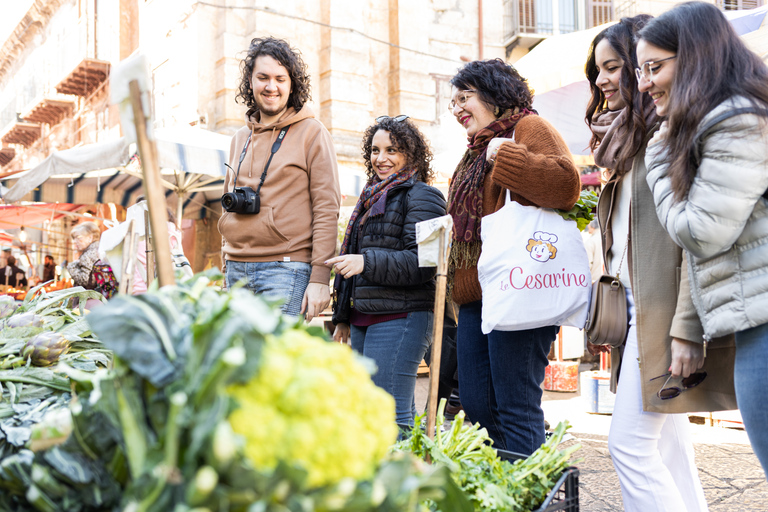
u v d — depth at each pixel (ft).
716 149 4.29
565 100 15.62
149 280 5.47
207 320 2.45
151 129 3.02
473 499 3.65
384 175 8.34
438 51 34.91
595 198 6.83
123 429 2.44
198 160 18.90
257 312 2.46
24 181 21.25
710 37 4.56
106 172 23.26
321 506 2.31
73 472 2.57
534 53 15.81
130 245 5.58
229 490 2.18
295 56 8.54
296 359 2.54
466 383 6.94
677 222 4.49
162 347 2.47
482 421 6.86
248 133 8.93
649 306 5.27
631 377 5.49
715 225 4.23
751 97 4.33
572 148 17.04
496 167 6.13
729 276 4.40
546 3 37.68
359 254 7.87
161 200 3.02
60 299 5.56
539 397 6.37
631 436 5.40
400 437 5.13
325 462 2.31
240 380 2.33
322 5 30.73
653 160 4.98
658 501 5.25
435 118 33.94
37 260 43.45
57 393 4.37
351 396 2.52
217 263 28.71
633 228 5.50
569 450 4.17
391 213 7.72
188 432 2.29
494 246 6.10
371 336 7.63
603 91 6.53
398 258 7.25
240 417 2.30
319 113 30.73
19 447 3.74
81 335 5.02
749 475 9.94
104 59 41.81
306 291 7.99
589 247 15.72
